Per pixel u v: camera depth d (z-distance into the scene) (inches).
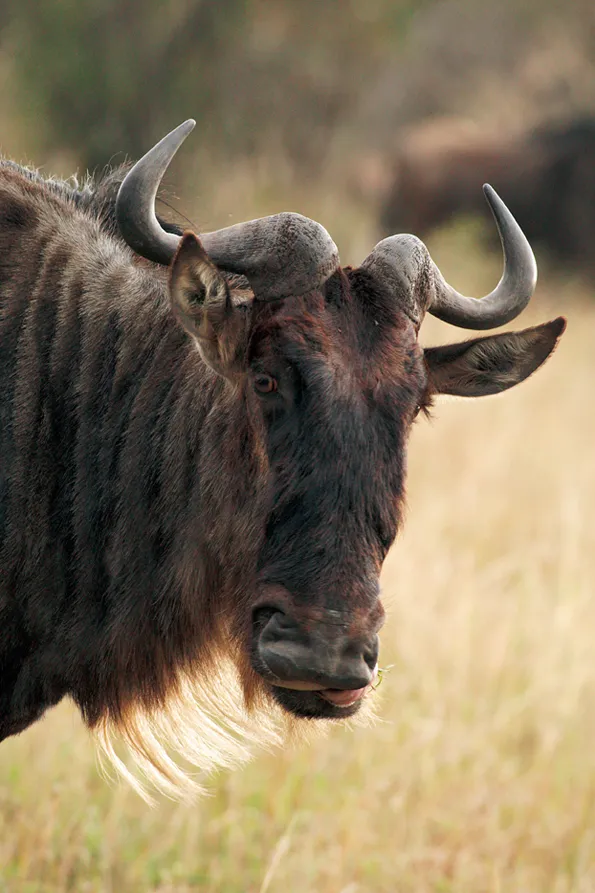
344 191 2856.8
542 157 2775.6
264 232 592.7
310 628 549.0
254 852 803.4
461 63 3666.3
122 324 673.6
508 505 1366.9
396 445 570.3
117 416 665.6
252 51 2915.8
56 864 785.6
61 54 2603.3
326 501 556.4
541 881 815.7
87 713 688.4
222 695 702.5
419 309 613.0
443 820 849.5
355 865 802.8
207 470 629.3
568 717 973.8
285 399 574.2
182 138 617.3
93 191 758.5
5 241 690.8
